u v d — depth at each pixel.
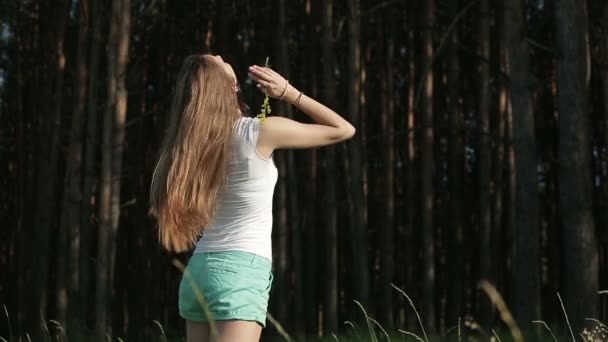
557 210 19.12
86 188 14.52
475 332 13.09
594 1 15.29
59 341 10.30
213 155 3.01
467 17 18.50
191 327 3.04
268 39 16.80
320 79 17.69
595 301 9.66
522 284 10.62
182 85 3.11
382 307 15.97
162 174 3.07
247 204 3.00
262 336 15.03
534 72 18.77
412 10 17.36
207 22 18.08
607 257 17.27
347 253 20.62
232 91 3.13
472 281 19.89
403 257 19.72
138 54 18.48
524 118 10.70
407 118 17.77
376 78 19.70
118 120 13.29
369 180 20.33
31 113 18.86
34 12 18.39
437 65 18.77
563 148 9.93
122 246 20.48
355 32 14.17
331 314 14.25
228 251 2.96
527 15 18.61
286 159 15.77
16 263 19.73
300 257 15.78
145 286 19.55
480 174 16.25
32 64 18.80
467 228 19.67
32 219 18.33
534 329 10.38
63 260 14.98
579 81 9.96
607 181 16.69
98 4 14.38
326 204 14.60
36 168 18.39
